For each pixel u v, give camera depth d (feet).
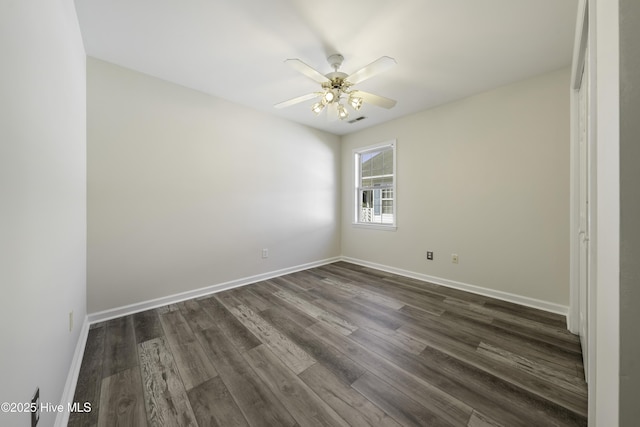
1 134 2.43
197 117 9.66
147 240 8.57
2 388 2.37
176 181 9.18
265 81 8.96
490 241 9.59
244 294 10.00
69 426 4.10
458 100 10.37
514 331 6.98
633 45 1.78
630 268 1.78
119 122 7.96
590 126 3.53
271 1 5.43
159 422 4.17
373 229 13.88
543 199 8.39
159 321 7.69
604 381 2.30
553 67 7.96
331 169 15.06
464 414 4.27
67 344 4.80
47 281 3.67
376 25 6.14
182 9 5.66
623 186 1.80
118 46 7.01
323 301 9.25
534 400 4.54
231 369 5.48
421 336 6.76
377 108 11.27
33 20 3.25
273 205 12.25
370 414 4.29
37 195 3.34
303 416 4.27
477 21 5.98
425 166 11.50
